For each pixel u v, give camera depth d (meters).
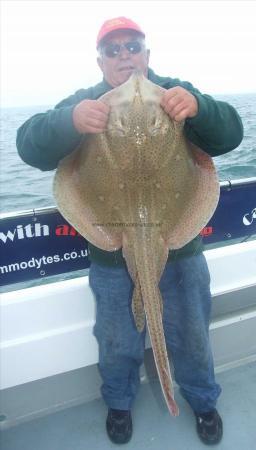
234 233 2.90
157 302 1.81
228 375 3.04
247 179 2.80
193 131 2.03
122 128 1.74
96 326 2.42
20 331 2.48
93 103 1.75
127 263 1.94
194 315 2.31
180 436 2.60
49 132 1.87
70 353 2.56
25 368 2.48
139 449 2.53
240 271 2.89
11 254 2.44
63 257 2.57
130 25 2.11
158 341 1.76
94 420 2.72
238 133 2.04
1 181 9.56
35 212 2.38
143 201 1.85
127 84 1.79
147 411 2.78
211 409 2.53
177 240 1.95
